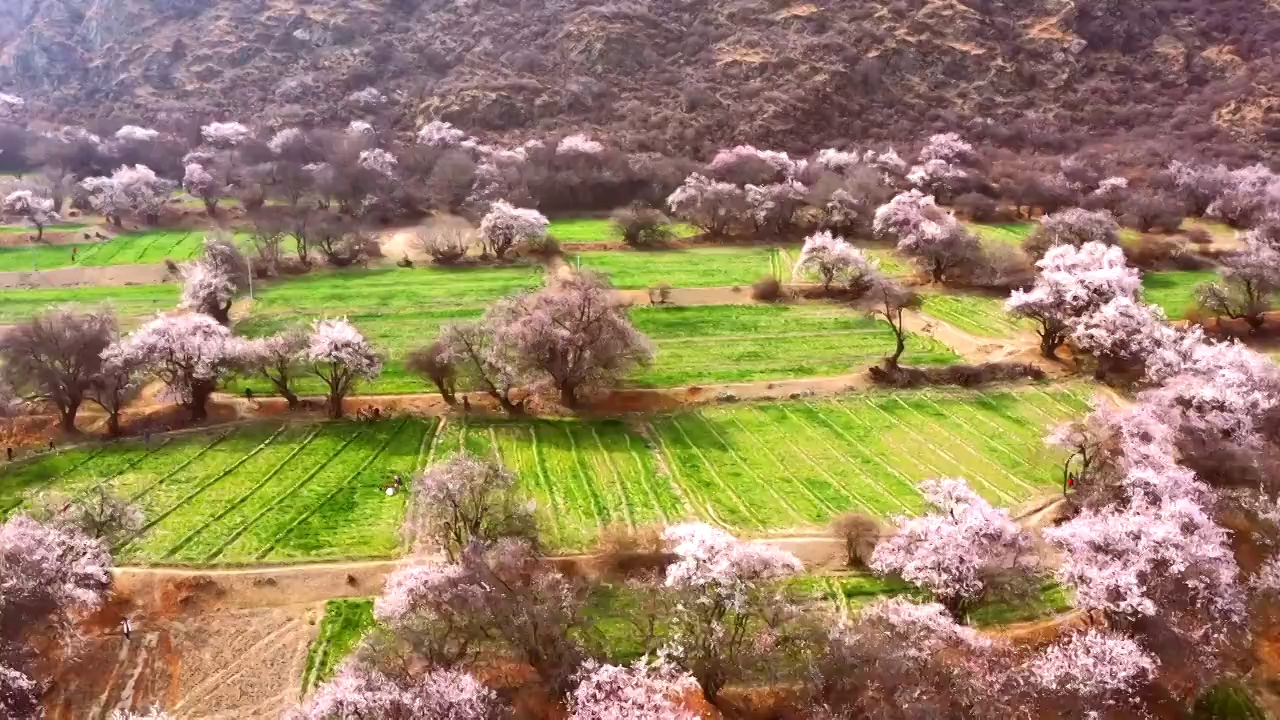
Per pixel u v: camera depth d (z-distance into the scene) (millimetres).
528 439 59531
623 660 36875
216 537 47125
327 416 62594
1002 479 54688
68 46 175125
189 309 82125
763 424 62438
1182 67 161250
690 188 114562
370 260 103375
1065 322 70438
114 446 57094
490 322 64875
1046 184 122812
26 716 32250
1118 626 36094
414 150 132625
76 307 80125
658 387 68938
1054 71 160375
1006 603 41531
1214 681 35375
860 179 116938
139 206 115812
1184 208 115375
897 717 29875
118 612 41375
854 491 53312
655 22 170875
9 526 38969
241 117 151375
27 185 117312
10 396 58469
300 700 36562
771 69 156875
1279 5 172375
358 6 176125
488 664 36438
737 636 35719
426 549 46344
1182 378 56375
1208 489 43219
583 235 115062
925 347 77375
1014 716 30625
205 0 181250
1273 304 84500
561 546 46875
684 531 38156
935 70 159250
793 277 97250
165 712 35219
